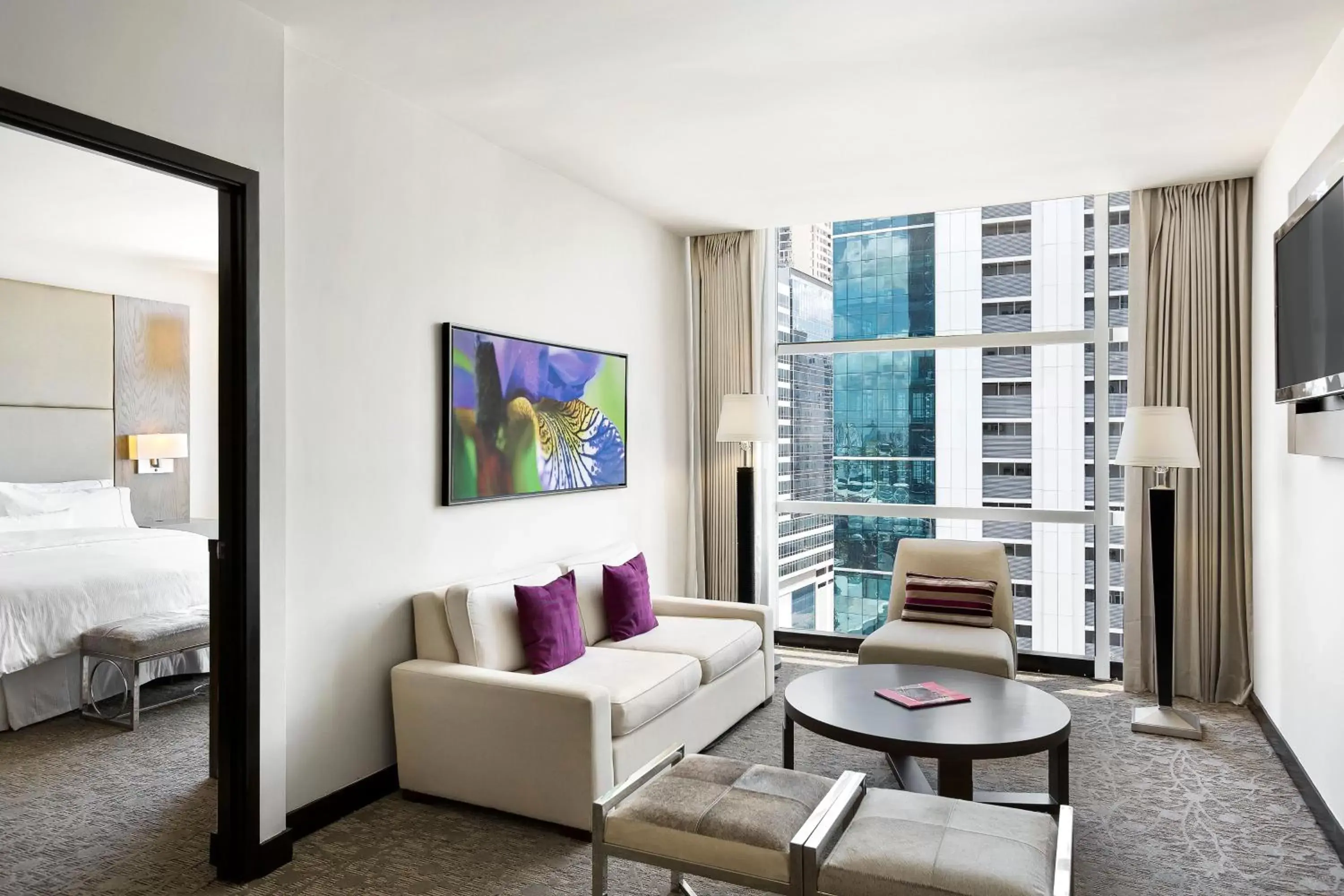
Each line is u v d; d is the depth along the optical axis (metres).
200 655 4.80
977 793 3.21
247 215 2.68
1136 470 4.75
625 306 5.16
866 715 3.00
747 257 5.79
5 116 2.07
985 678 3.46
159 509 6.30
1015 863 1.91
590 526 4.79
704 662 3.77
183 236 5.40
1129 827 3.05
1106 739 3.97
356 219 3.24
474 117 3.68
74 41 2.21
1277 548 3.87
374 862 2.79
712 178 4.59
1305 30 2.89
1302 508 3.41
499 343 4.01
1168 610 4.10
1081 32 2.91
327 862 2.79
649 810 2.24
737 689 4.12
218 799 2.70
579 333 4.70
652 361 5.49
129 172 4.09
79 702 4.32
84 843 2.93
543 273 4.38
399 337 3.46
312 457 3.06
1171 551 4.08
